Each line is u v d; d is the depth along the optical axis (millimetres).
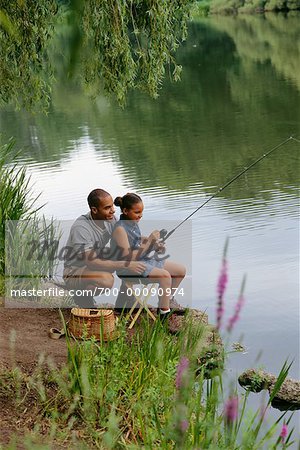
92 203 7980
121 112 26297
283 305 9211
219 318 4199
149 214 13812
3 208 9102
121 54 10047
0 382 6285
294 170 16953
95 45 9758
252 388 7199
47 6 9914
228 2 65688
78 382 6094
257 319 8875
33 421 5809
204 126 23156
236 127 22734
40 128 24062
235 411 4648
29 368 6645
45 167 18312
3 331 7496
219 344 7812
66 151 20266
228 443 4996
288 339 8383
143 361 6332
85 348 6391
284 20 57094
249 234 12195
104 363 6402
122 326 6965
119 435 5629
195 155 19141
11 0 9453
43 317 8016
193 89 30609
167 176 16922
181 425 4730
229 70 35281
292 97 27359
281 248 11383
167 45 10750
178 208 14148
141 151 19906
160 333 6859
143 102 28125
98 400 6020
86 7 9180
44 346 7199
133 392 6164
